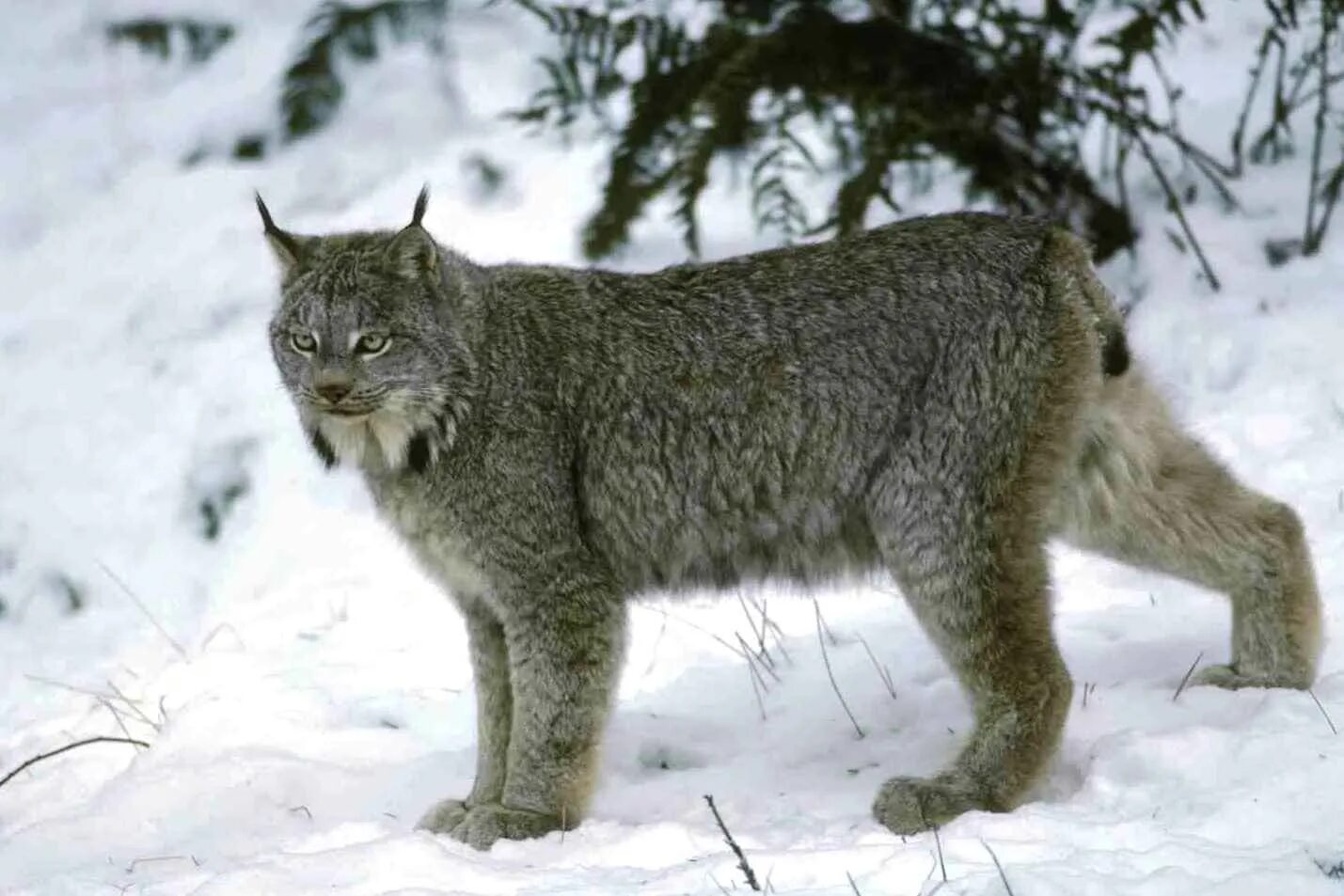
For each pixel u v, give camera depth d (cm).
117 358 1714
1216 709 1017
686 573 1049
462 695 1223
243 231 1802
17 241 1867
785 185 1672
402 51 1919
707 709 1162
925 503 997
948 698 1105
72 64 2062
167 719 1220
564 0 1703
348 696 1245
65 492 1612
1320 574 1168
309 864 899
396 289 993
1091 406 1003
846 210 1476
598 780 1025
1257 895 759
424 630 1346
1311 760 909
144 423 1650
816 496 1021
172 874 945
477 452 1009
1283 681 1045
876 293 1011
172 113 1969
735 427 1019
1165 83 1538
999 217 1027
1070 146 1564
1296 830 852
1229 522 1048
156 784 1102
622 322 1034
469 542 1019
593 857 920
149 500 1591
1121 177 1546
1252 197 1586
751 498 1025
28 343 1748
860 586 1058
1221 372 1445
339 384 982
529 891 845
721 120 1501
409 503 1027
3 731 1330
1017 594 984
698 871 859
